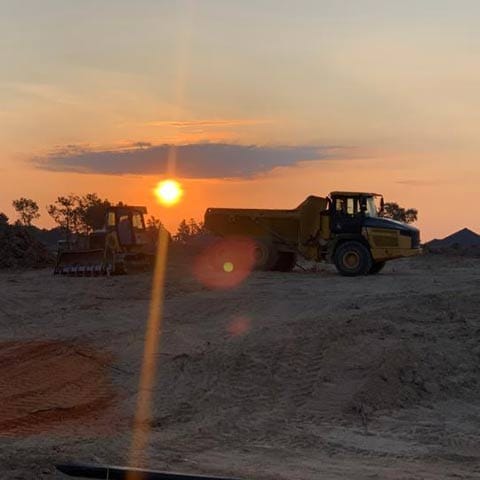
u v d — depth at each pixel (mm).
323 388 13500
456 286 24812
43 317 22297
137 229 32594
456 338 16828
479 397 13867
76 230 70188
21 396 13906
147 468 8805
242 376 14117
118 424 11867
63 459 8828
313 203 30641
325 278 28516
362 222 29359
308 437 10906
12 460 8547
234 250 31562
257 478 8523
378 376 13742
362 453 10172
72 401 13477
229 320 20391
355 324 17156
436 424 12023
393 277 28484
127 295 25703
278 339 16141
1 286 28672
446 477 9023
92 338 18406
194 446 10188
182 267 33594
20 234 42500
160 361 15742
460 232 65000
